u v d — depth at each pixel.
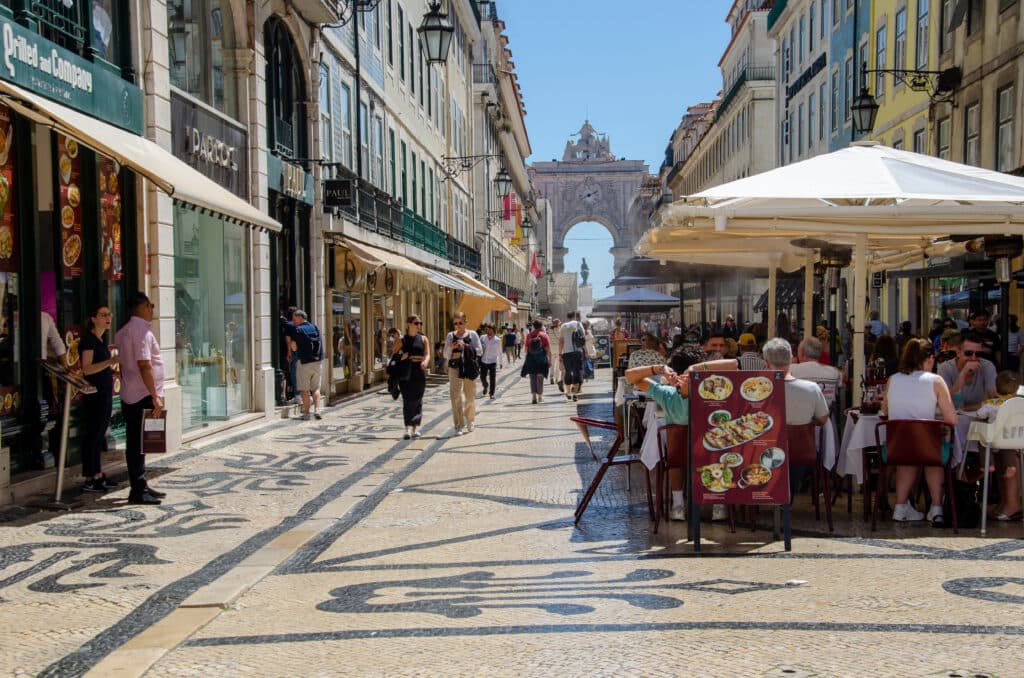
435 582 6.16
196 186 9.94
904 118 26.38
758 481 7.05
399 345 14.16
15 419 9.14
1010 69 19.34
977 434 7.69
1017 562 6.56
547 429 15.47
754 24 52.00
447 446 13.23
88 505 8.75
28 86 8.71
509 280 71.12
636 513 8.45
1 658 4.74
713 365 7.41
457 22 44.50
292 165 17.81
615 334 28.92
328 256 20.61
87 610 5.56
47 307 9.68
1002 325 12.00
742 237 12.41
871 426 8.09
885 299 29.19
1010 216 8.41
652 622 5.20
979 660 4.52
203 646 4.94
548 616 5.35
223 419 14.62
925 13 24.86
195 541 7.33
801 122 40.31
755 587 5.94
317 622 5.32
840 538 7.42
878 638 4.87
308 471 10.87
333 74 21.28
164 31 11.95
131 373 8.80
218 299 14.43
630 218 134.75
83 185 10.37
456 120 43.94
